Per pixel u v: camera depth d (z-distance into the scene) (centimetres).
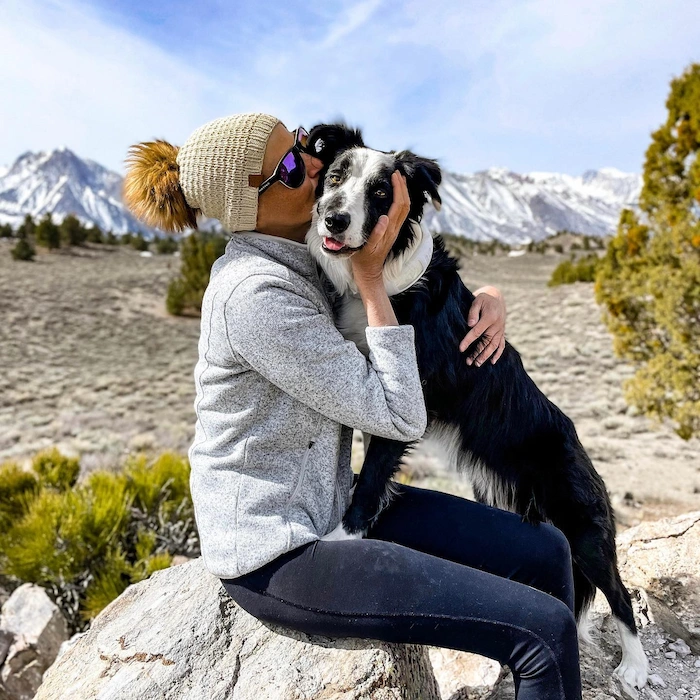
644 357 1165
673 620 309
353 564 186
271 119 212
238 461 196
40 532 642
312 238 245
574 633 184
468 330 267
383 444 232
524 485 279
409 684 215
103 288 4159
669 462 1223
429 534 224
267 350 185
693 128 991
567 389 1858
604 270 1184
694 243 988
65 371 2420
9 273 4378
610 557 274
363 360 198
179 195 220
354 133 288
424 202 270
